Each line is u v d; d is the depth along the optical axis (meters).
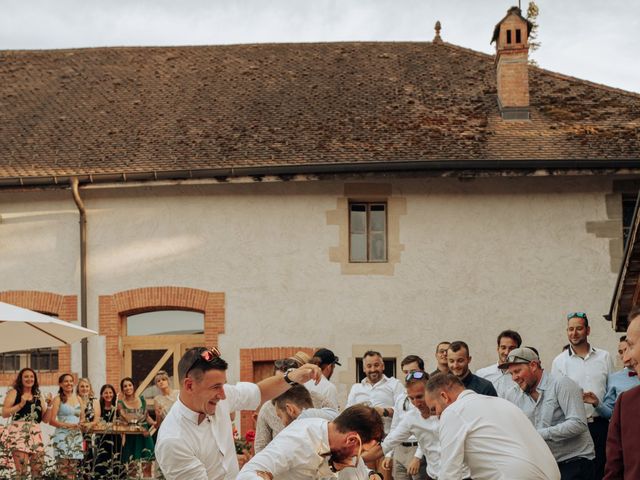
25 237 18.02
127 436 12.98
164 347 17.84
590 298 17.34
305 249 17.55
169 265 17.70
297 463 5.67
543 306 17.38
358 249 17.77
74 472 9.63
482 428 6.96
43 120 19.61
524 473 6.80
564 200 17.50
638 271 10.65
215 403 5.90
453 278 17.44
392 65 21.22
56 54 22.58
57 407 13.71
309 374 6.75
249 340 17.45
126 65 21.83
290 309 17.48
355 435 5.67
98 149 18.36
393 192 17.56
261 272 17.56
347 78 20.61
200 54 22.19
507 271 17.45
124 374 17.86
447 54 21.78
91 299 17.78
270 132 18.44
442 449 7.10
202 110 19.53
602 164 16.89
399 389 12.55
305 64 21.38
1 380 17.95
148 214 17.81
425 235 17.53
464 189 17.59
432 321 17.38
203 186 17.73
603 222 17.42
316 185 17.62
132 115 19.56
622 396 6.20
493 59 21.42
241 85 20.52
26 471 9.50
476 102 19.48
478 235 17.52
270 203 17.67
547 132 18.16
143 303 17.62
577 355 11.23
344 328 17.41
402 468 11.05
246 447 11.06
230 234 17.66
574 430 9.01
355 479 6.41
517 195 17.56
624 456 6.10
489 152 17.36
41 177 17.48
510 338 10.70
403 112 19.02
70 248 17.89
